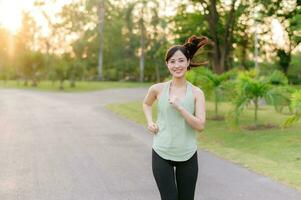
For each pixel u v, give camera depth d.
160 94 4.54
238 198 6.66
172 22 30.56
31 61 62.97
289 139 12.45
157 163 4.50
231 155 10.13
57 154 10.60
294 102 11.82
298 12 19.16
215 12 24.69
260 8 24.55
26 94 42.41
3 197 6.94
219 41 27.00
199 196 6.79
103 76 80.12
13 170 8.84
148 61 79.06
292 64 45.94
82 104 28.48
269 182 7.62
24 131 15.02
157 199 6.73
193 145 4.49
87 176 8.27
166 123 4.47
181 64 4.45
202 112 4.43
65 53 60.53
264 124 15.51
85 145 11.94
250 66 41.09
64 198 6.84
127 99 33.56
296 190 7.09
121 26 78.62
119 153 10.69
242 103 14.52
